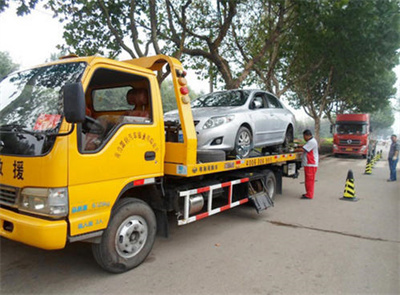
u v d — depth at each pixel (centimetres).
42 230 284
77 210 309
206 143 544
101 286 340
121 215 355
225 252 447
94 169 323
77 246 452
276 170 782
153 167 393
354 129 2169
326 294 337
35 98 340
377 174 1357
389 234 539
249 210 692
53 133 299
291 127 871
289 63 2008
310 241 499
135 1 1025
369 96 2909
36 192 299
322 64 1892
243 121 607
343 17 1285
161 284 348
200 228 561
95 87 434
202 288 342
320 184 1068
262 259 425
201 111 616
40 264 392
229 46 1650
